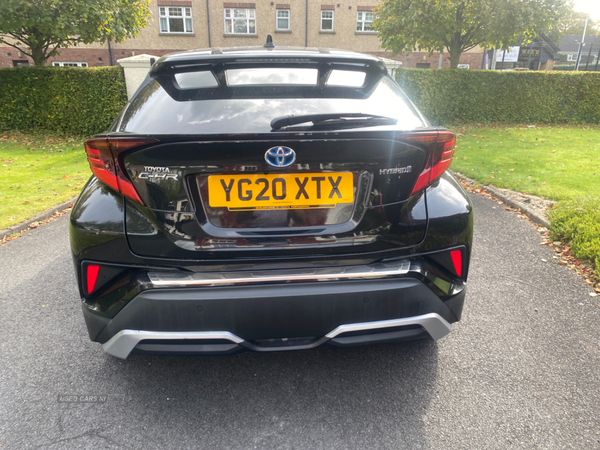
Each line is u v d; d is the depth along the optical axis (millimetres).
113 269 1747
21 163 8656
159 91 1997
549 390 2092
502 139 11445
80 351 2445
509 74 13977
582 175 7066
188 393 2082
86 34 12336
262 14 25453
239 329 1748
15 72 11867
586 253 3627
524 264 3686
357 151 1650
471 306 2957
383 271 1796
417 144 1728
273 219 1718
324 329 1798
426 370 2250
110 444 1770
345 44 26172
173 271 1729
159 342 1791
